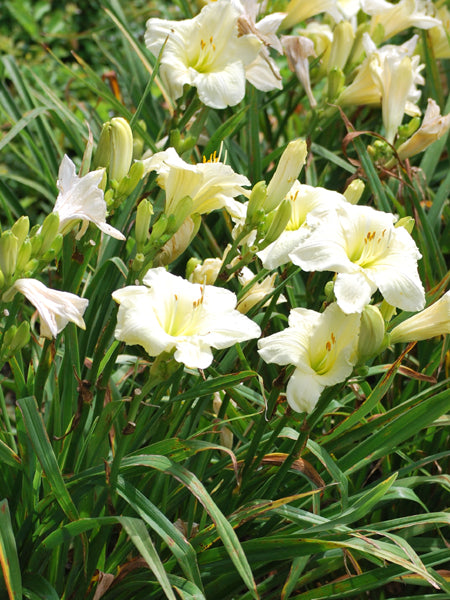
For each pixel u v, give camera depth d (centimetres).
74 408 114
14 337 98
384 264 101
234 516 103
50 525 104
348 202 110
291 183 104
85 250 105
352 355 99
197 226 107
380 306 105
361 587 106
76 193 100
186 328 97
